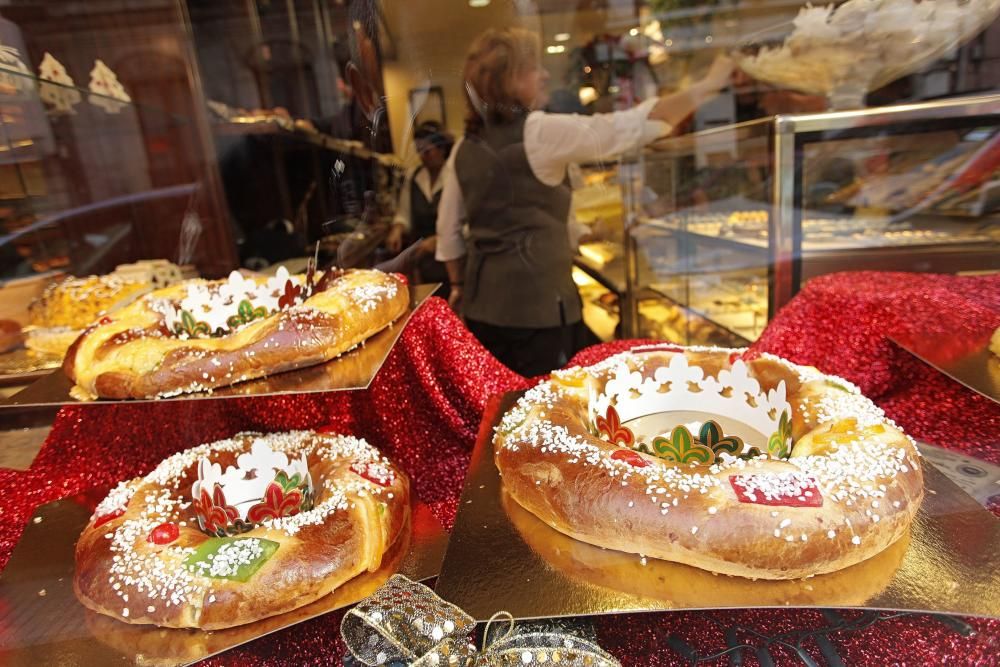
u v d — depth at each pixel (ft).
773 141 3.11
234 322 3.01
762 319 3.53
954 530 2.06
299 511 2.63
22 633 2.06
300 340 2.50
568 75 3.78
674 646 2.03
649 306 4.17
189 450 2.89
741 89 3.63
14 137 3.71
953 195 3.07
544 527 2.17
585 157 3.82
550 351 4.14
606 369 2.82
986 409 2.89
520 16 3.60
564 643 1.85
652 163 3.93
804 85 3.26
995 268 3.16
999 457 2.62
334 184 3.74
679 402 2.80
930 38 2.71
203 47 4.63
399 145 3.72
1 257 3.65
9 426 3.20
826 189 3.16
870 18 2.70
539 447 2.26
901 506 1.93
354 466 2.61
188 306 2.98
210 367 2.40
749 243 3.50
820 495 1.89
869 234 3.22
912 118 2.93
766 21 3.20
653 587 1.85
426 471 3.43
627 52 3.75
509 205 3.82
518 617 1.79
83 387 2.52
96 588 2.12
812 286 3.24
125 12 4.32
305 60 4.71
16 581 2.35
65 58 4.15
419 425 3.59
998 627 2.01
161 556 2.16
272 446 2.86
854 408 2.36
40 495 3.08
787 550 1.80
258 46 4.69
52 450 3.22
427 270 3.91
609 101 3.82
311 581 2.07
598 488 2.02
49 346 3.22
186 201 4.33
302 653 2.12
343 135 3.82
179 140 4.34
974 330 2.78
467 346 3.57
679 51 3.69
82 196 4.10
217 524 2.56
